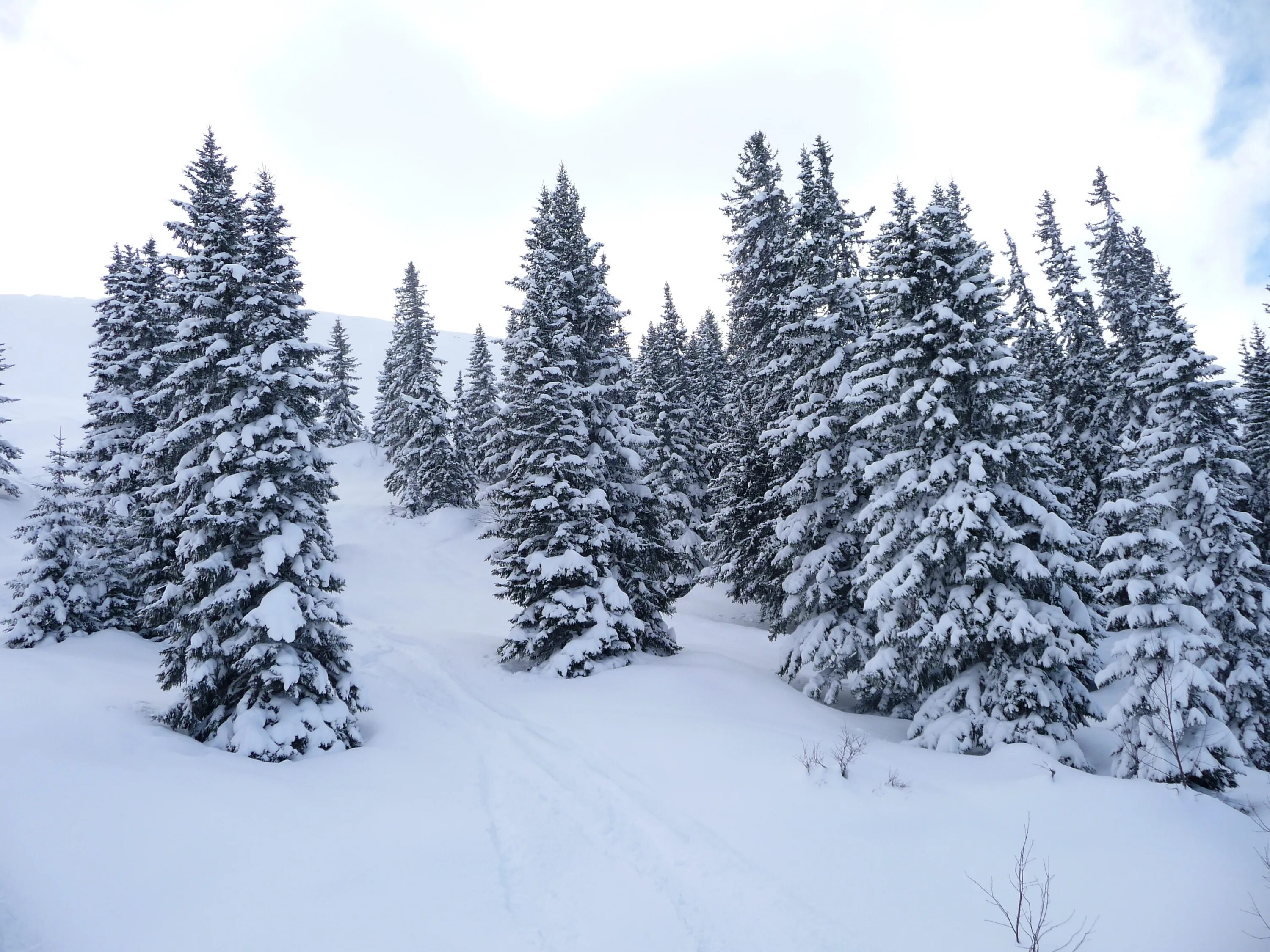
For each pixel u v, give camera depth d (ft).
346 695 47.44
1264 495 85.05
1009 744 43.62
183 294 47.26
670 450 116.47
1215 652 45.93
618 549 73.00
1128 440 69.56
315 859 27.30
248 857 26.73
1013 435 50.31
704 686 56.13
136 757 34.32
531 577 68.44
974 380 50.55
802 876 27.17
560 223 75.92
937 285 51.70
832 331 63.98
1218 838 29.81
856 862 28.22
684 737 44.19
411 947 21.95
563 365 71.05
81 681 48.91
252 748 39.42
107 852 24.94
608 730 47.24
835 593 61.82
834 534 63.77
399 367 162.20
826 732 47.42
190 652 42.98
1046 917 24.03
